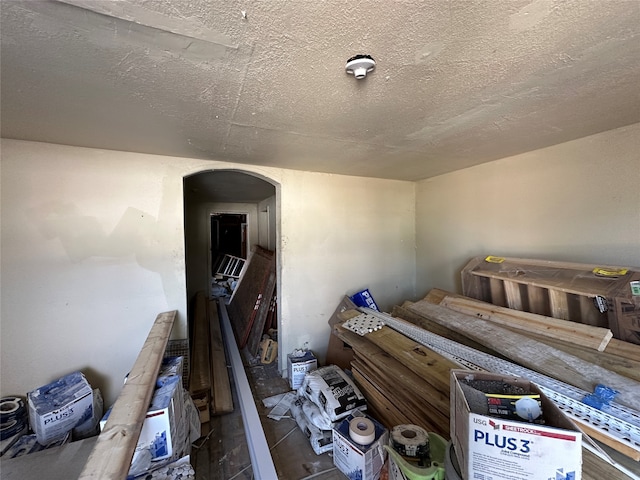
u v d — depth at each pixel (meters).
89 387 1.94
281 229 2.93
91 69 1.08
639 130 1.72
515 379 1.06
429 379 1.64
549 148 2.17
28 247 1.97
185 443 1.69
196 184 4.01
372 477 1.60
